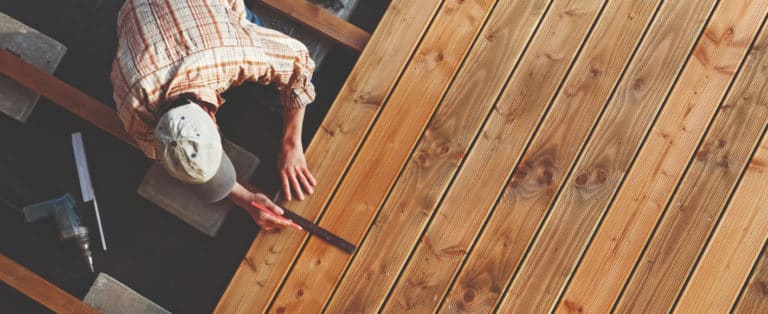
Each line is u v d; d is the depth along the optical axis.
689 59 2.40
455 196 2.34
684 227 2.32
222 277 2.65
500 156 2.37
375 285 2.30
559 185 2.34
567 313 2.28
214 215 2.59
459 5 2.45
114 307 2.54
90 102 2.52
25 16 2.77
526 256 2.31
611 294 2.29
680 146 2.36
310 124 2.70
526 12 2.45
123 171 2.71
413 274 2.31
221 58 1.93
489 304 2.29
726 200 2.33
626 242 2.31
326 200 2.34
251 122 2.71
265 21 2.63
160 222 2.68
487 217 2.34
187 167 1.80
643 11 2.43
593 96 2.39
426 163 2.36
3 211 2.67
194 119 1.80
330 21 2.53
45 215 2.62
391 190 2.35
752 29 2.41
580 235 2.31
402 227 2.33
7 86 2.61
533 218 2.32
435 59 2.42
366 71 2.41
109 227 2.68
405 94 2.40
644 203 2.33
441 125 2.38
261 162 2.69
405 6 2.46
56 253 2.65
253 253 2.31
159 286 2.65
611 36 2.43
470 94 2.40
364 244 2.32
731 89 2.39
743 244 2.30
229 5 2.10
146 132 2.06
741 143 2.36
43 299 2.38
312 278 2.30
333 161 2.36
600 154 2.36
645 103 2.38
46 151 2.71
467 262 2.31
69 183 2.70
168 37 1.91
